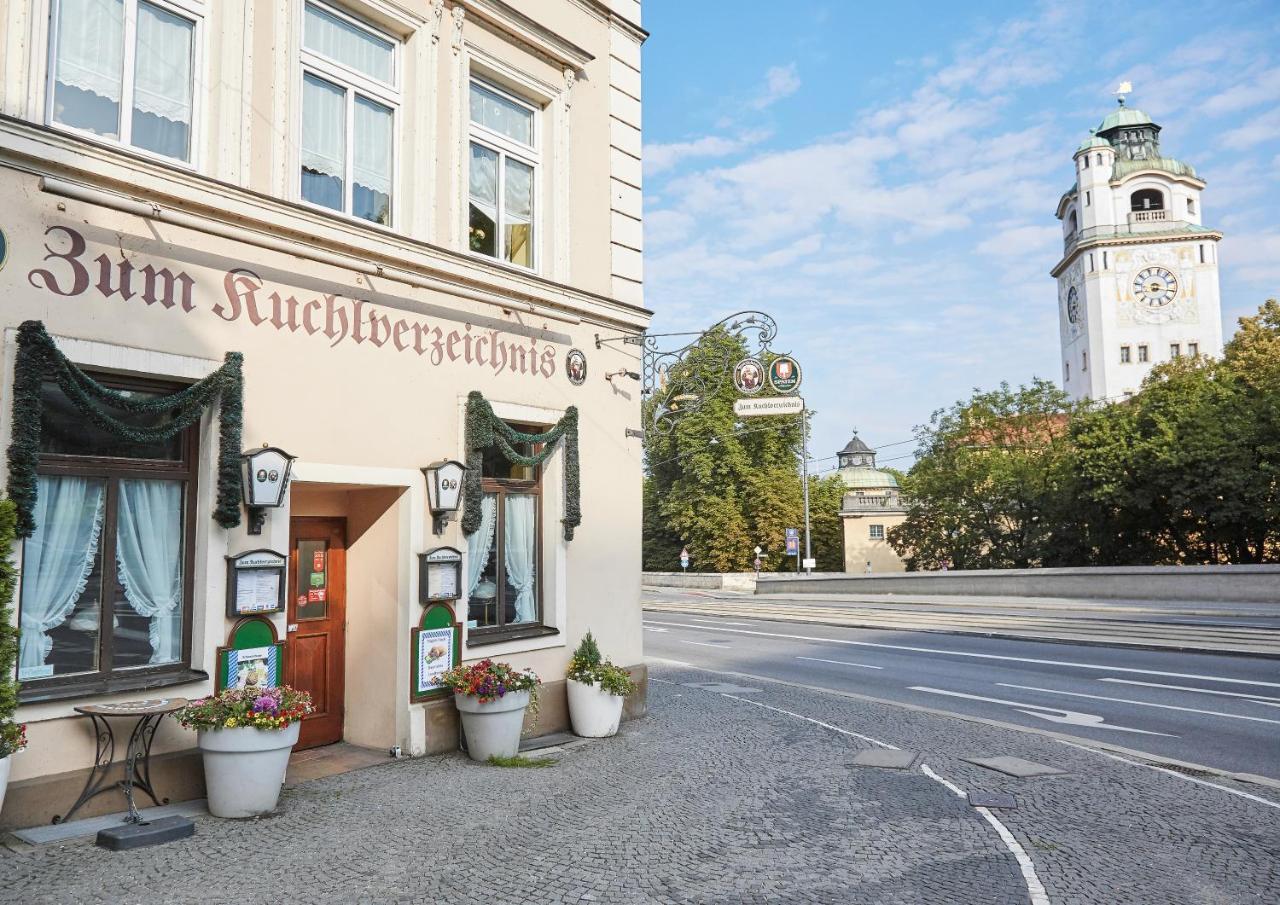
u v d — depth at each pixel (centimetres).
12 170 625
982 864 606
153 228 700
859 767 882
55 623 652
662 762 887
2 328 616
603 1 1152
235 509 725
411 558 880
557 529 1041
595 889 549
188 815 667
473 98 1008
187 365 713
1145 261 7688
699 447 4984
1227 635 1973
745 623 2727
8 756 570
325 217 805
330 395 816
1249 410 3500
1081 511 4031
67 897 509
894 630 2403
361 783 776
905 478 5078
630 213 1183
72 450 668
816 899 541
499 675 872
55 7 672
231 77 763
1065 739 1028
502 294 982
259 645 743
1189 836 675
